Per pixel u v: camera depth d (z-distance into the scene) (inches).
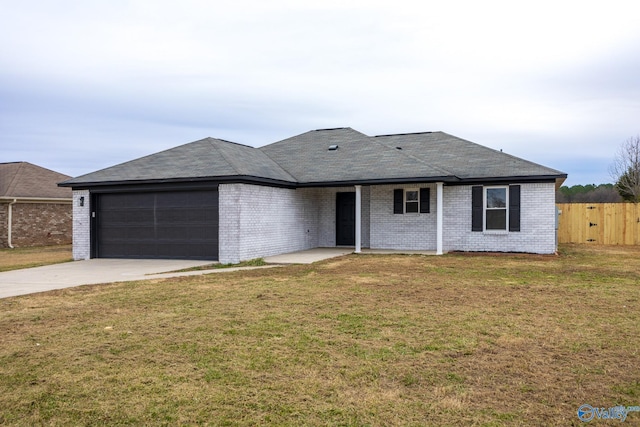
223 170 586.2
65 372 195.6
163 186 609.3
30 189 947.3
